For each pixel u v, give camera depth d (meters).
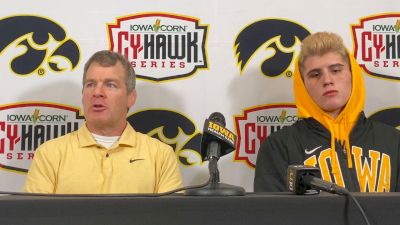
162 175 1.63
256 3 1.98
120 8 1.96
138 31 1.96
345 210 0.63
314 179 0.71
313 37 1.66
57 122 1.93
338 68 1.58
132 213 0.62
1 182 1.89
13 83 1.92
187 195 0.69
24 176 1.90
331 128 1.58
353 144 1.57
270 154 1.63
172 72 1.95
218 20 1.97
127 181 1.57
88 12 1.96
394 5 1.98
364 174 1.51
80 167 1.57
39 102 1.93
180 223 0.63
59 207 0.62
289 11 1.98
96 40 1.96
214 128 0.86
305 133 1.63
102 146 1.62
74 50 1.95
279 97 1.96
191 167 1.93
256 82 1.96
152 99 1.95
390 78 1.97
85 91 1.65
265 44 1.97
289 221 0.63
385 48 1.98
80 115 1.93
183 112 1.95
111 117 1.62
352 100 1.59
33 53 1.94
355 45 1.98
